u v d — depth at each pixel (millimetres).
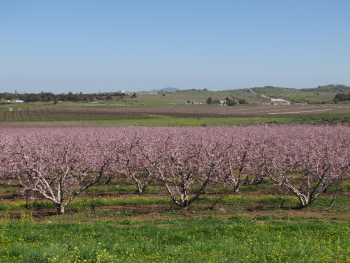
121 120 88188
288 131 36844
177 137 28859
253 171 18875
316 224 11484
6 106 152375
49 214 14375
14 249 8984
